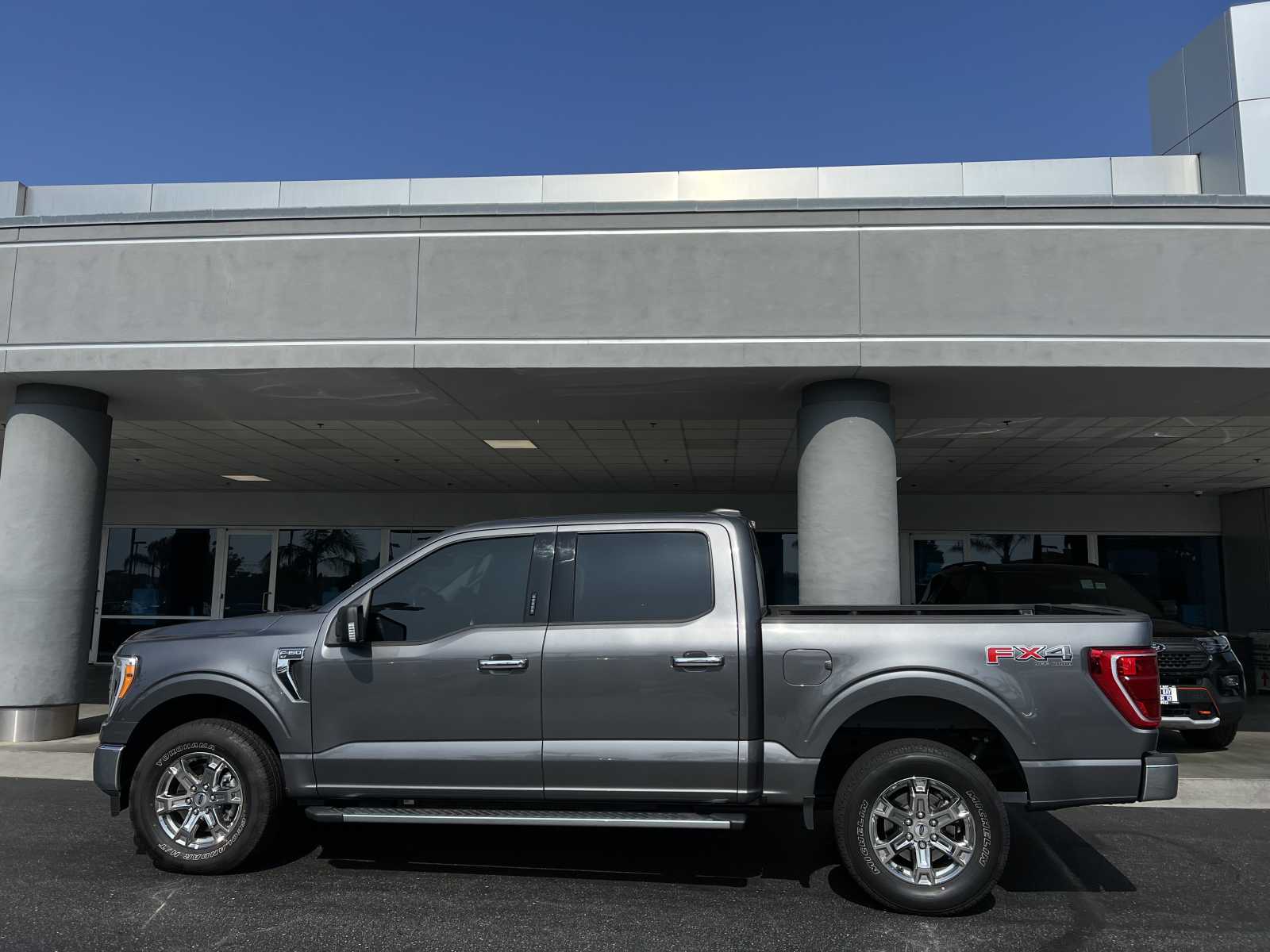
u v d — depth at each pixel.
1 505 9.42
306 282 8.83
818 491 8.70
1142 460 15.33
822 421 8.78
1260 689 16.70
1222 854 5.71
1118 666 4.55
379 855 5.50
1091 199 8.34
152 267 9.00
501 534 5.18
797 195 12.68
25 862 5.31
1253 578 18.53
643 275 8.59
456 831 6.08
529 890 4.88
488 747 4.82
